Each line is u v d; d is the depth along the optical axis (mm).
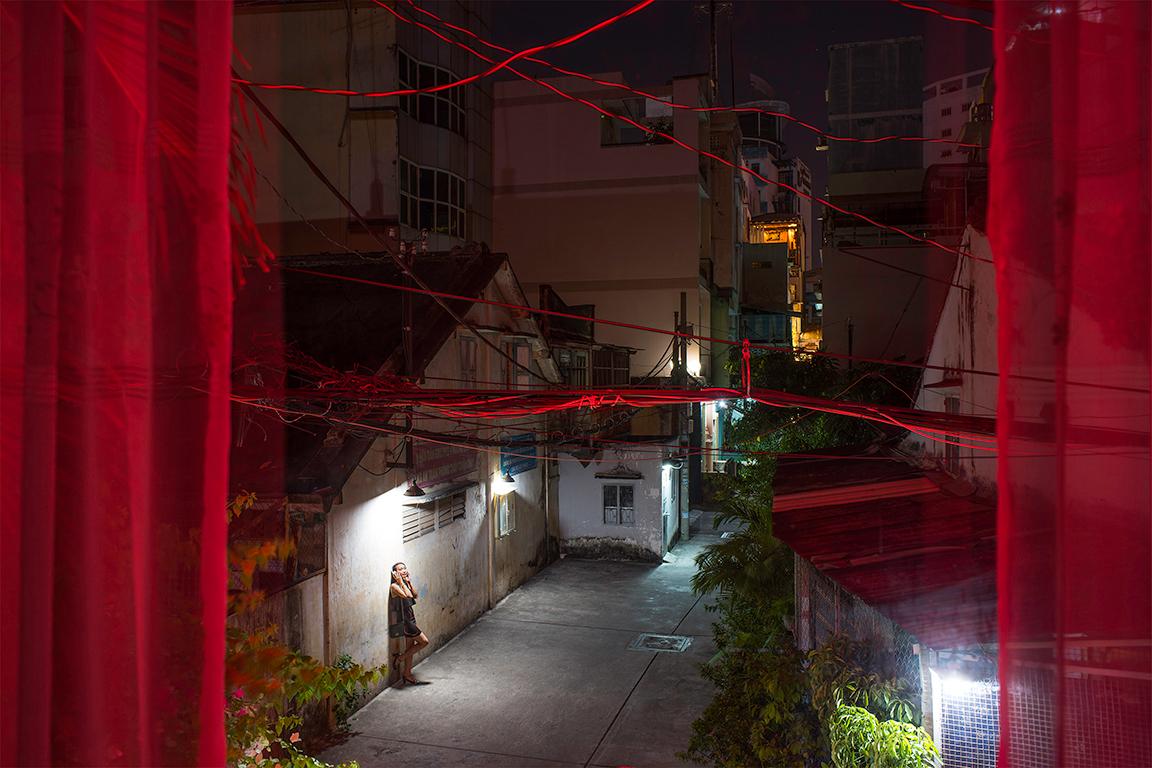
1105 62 1910
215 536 2076
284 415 9602
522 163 27750
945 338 10250
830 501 9664
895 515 8570
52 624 2074
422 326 14359
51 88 2059
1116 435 2088
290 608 10188
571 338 20609
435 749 10414
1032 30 1938
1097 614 2125
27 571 2068
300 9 21734
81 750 2057
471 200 26078
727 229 31219
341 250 21516
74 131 2061
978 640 5410
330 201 21672
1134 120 1907
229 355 2145
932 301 21078
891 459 12047
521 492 18719
